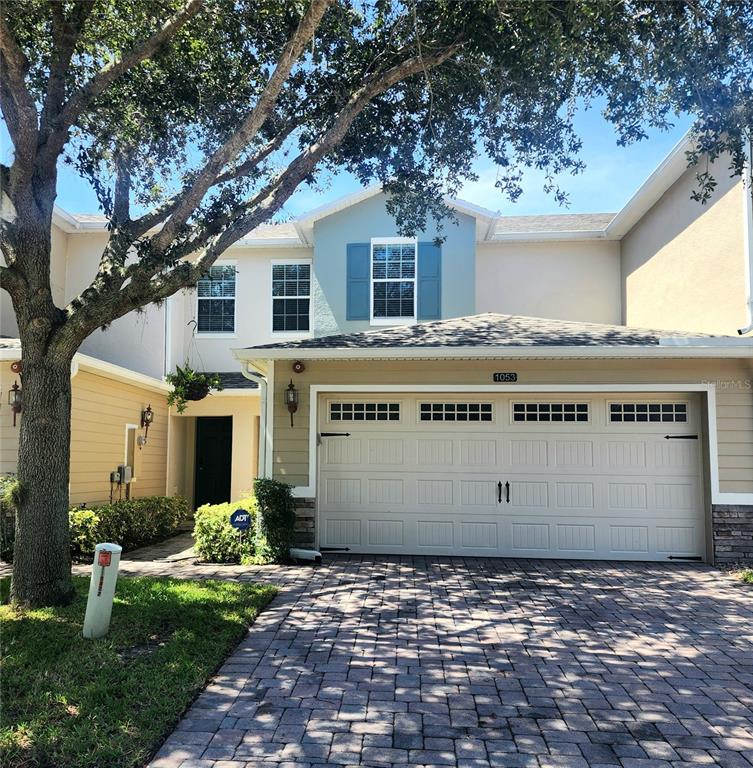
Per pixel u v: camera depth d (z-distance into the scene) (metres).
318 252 13.48
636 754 3.54
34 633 5.01
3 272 5.57
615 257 14.15
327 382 9.05
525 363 8.91
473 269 13.09
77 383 9.97
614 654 5.08
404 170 8.44
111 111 7.84
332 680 4.50
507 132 7.68
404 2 6.62
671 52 6.02
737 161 6.37
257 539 8.52
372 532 9.08
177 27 6.32
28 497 5.76
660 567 8.31
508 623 5.85
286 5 7.25
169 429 13.53
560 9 5.80
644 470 8.84
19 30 6.68
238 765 3.37
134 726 3.68
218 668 4.70
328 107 7.98
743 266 9.22
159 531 11.18
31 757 3.32
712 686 4.47
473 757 3.49
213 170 6.14
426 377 9.00
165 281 6.14
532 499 8.94
